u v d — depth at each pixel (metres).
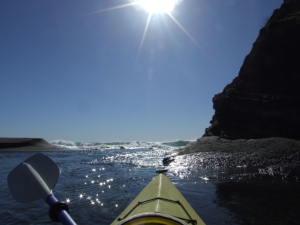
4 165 9.55
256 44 14.47
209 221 2.97
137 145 25.73
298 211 3.20
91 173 7.05
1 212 3.60
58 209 1.38
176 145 27.64
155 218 1.42
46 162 1.85
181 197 2.72
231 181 5.11
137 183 5.50
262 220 2.94
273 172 5.64
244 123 12.87
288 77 12.58
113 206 3.79
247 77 14.25
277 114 11.55
